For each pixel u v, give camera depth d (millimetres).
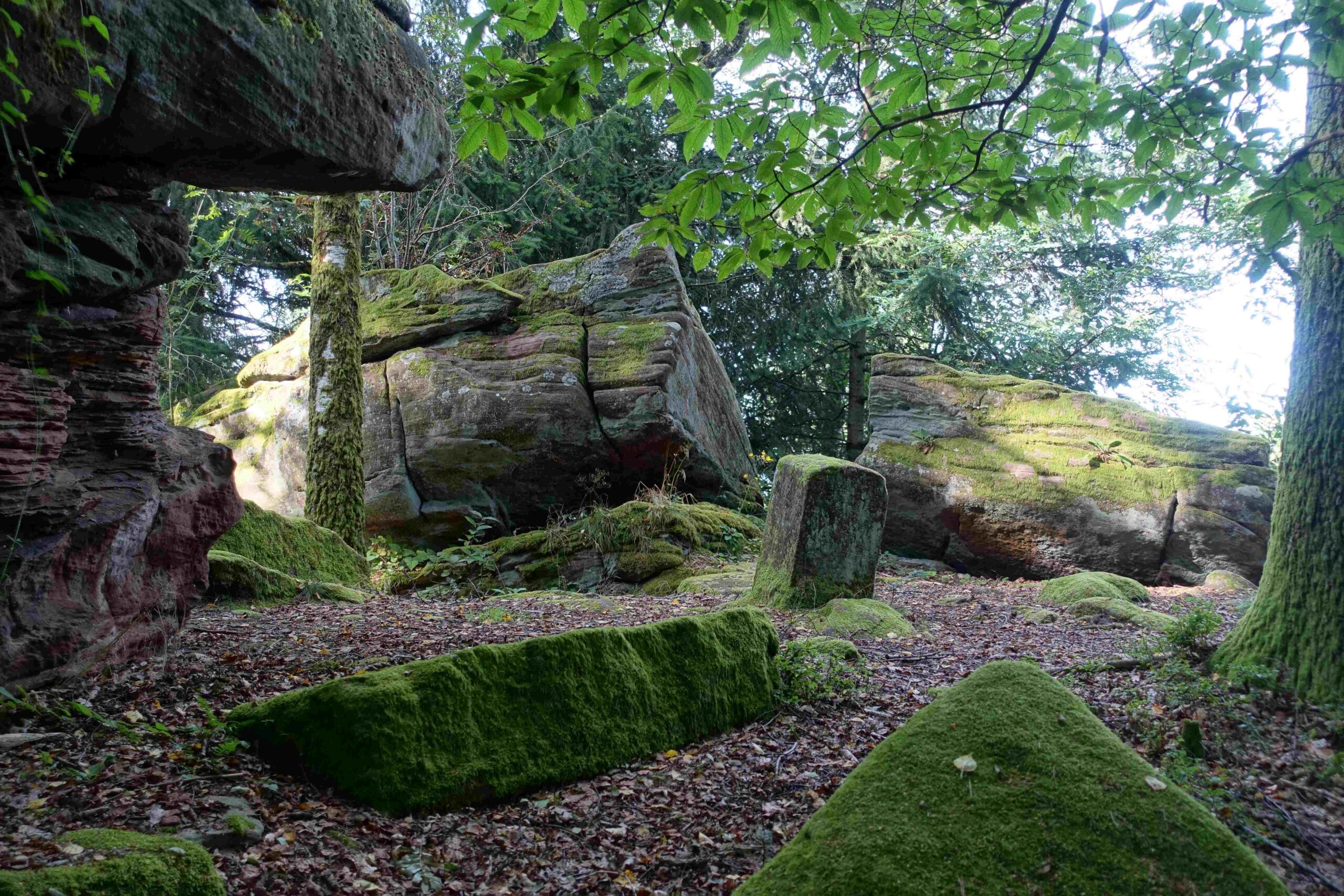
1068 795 2520
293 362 13555
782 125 4121
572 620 7246
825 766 4246
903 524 13766
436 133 5562
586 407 12227
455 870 3164
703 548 11156
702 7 3145
